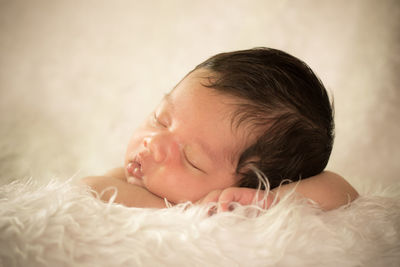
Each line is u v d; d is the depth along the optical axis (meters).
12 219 0.63
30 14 1.79
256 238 0.69
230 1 1.88
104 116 1.74
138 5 1.88
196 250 0.64
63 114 1.72
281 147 0.94
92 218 0.66
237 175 0.92
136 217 0.69
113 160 1.58
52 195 0.70
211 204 0.78
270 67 0.98
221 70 0.97
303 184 0.89
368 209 0.84
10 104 1.69
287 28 1.86
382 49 1.79
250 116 0.92
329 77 1.81
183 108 0.93
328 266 0.66
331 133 1.06
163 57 1.86
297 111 0.96
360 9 1.83
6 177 1.33
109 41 1.85
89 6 1.85
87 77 1.80
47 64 1.78
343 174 1.49
